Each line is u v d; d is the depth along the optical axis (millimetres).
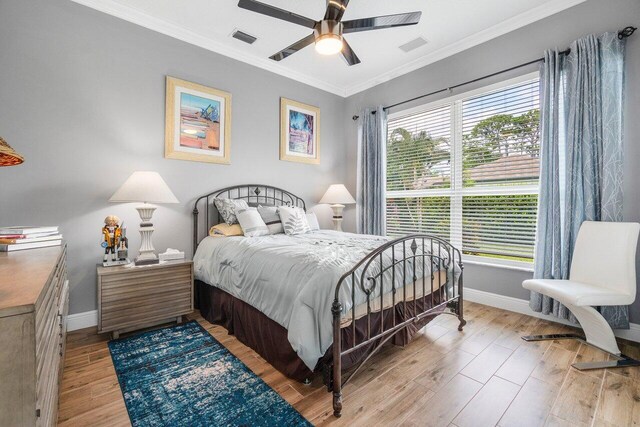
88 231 2523
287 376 1795
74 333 2400
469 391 1679
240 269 2244
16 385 681
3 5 2170
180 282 2576
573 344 2234
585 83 2412
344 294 1607
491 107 3156
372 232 4117
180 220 3051
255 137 3637
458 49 3314
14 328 677
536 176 2840
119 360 1983
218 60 3303
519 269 2908
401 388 1706
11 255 1458
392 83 4051
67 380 1750
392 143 4141
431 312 2227
